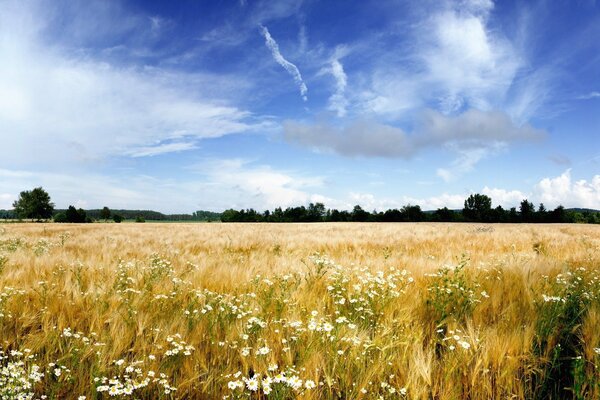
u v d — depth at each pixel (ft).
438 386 8.14
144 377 7.86
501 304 13.19
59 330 9.91
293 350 9.32
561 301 11.63
